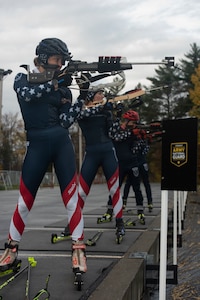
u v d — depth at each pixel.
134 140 8.15
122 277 3.55
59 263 4.18
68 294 3.16
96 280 3.55
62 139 3.78
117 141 8.09
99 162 5.72
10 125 63.81
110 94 5.82
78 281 3.26
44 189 30.88
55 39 3.88
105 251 4.83
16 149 64.06
